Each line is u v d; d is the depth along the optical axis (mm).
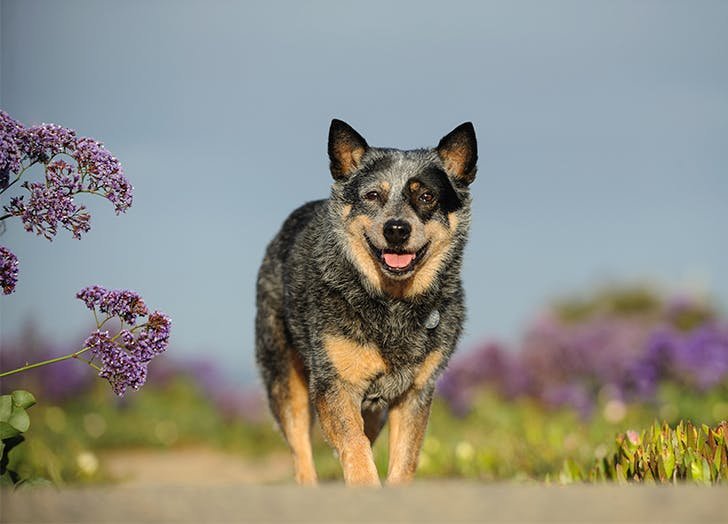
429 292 9219
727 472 7266
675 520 4777
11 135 6949
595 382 18859
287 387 10641
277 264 10820
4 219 7098
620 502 5176
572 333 20109
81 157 7117
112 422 20000
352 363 9031
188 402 22453
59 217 7043
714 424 13812
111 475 13812
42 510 5156
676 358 16594
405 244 8867
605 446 10438
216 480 14484
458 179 9820
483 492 5621
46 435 17484
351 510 5117
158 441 19328
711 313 24906
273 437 19625
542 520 4832
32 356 20766
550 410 18016
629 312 28891
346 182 9641
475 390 19328
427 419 9398
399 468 9219
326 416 9070
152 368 23734
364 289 9078
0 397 7285
